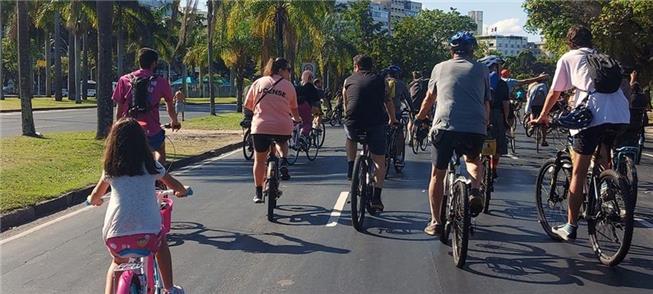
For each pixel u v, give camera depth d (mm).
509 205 10000
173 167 14828
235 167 15172
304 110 15961
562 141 16484
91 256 7250
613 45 28812
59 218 9344
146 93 8141
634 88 11570
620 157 7594
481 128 6695
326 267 6730
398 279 6316
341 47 60188
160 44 61375
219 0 37750
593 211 6926
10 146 17141
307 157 16516
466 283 6184
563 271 6543
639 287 6051
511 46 162125
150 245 4379
